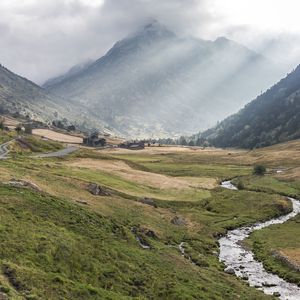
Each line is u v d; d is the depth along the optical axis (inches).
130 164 6958.7
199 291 1806.1
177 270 2084.2
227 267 2576.3
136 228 2839.6
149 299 1588.3
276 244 3137.3
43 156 6274.6
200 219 3951.8
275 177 6953.7
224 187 5974.4
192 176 7135.8
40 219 1991.9
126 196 4050.2
